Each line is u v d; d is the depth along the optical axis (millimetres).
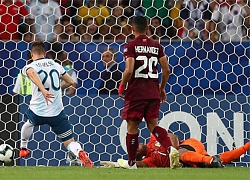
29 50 33719
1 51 33562
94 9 39469
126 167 26609
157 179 21062
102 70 33844
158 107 26031
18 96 31844
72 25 36312
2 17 38094
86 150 31938
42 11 38375
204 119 32312
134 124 25953
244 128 32406
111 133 32031
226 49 33688
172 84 33500
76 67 33781
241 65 33656
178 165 25234
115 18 39375
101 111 32062
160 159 27984
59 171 24516
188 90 33562
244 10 39281
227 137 32250
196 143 28703
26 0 38594
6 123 31719
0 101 31719
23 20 36812
